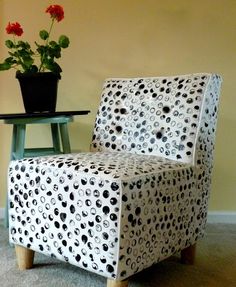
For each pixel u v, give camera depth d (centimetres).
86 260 118
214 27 201
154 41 204
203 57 203
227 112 204
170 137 145
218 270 145
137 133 154
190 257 149
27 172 132
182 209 133
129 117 158
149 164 127
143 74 205
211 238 181
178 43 203
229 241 177
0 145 207
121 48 205
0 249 160
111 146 160
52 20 195
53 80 172
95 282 133
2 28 202
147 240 118
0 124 206
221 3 200
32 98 172
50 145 210
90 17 203
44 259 151
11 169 137
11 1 201
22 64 170
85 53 205
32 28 203
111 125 162
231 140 205
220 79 152
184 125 143
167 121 148
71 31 204
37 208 130
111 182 109
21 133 163
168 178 125
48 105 174
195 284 133
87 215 116
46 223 128
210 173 149
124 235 110
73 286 129
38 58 201
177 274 141
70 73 206
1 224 194
